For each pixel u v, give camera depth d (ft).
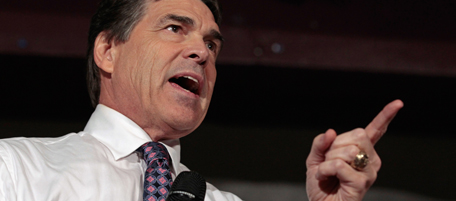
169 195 2.93
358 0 9.07
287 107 9.53
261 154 8.98
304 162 9.01
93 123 4.74
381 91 9.40
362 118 9.62
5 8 8.34
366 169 3.33
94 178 4.07
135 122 4.73
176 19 4.81
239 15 8.93
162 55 4.57
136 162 4.45
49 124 8.63
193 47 4.66
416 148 9.32
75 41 8.48
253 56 8.85
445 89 9.21
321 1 9.08
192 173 3.04
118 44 4.90
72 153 4.23
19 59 8.39
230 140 9.03
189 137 8.91
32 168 3.96
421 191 8.91
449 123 9.56
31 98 8.71
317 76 9.10
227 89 9.35
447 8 8.99
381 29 9.06
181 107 4.53
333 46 8.99
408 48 8.98
